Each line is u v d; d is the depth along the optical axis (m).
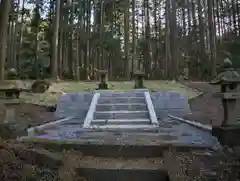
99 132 5.56
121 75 28.48
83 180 3.33
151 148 4.03
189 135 5.09
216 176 3.06
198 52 19.91
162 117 8.52
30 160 3.49
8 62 19.16
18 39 22.16
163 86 12.26
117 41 24.42
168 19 20.30
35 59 20.94
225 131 3.95
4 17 9.85
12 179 2.99
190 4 23.08
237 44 17.14
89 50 24.52
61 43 20.50
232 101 4.13
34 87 10.92
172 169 3.27
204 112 8.37
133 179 3.37
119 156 4.05
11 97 4.95
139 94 9.07
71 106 8.91
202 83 12.84
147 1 25.39
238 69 13.59
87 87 12.28
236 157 3.49
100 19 22.80
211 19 14.65
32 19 21.14
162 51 27.73
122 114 7.40
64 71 22.59
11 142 4.18
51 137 4.85
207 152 3.75
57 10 16.39
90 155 4.11
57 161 3.48
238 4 21.77
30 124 6.14
